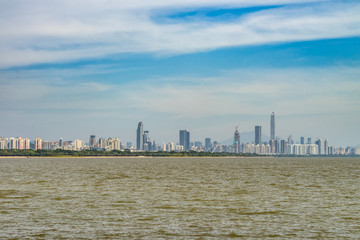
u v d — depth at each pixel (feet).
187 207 244.83
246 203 262.88
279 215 217.77
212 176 533.96
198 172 642.63
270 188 363.35
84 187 369.30
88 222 197.57
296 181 448.65
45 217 209.67
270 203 263.49
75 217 210.18
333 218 209.46
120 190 341.82
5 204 254.88
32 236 168.96
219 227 187.62
